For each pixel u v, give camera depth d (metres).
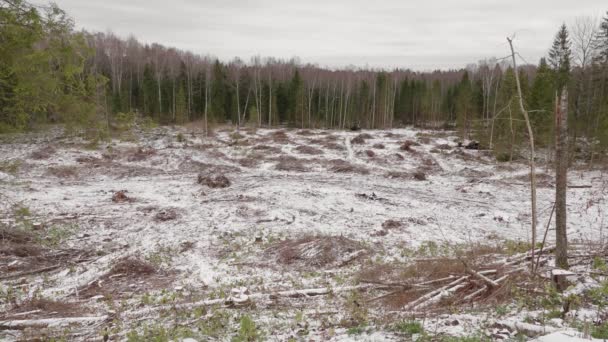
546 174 26.33
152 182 22.73
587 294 6.75
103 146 29.78
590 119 31.48
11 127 10.41
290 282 9.85
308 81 67.31
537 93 31.80
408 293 8.08
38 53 9.39
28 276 10.18
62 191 19.69
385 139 41.31
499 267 8.62
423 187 22.75
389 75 69.25
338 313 7.43
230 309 8.02
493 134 34.72
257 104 58.56
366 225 15.26
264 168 27.78
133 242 13.05
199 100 60.38
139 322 7.48
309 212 16.81
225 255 12.03
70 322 7.53
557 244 7.59
